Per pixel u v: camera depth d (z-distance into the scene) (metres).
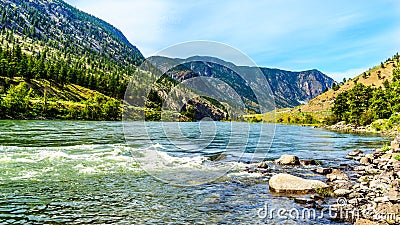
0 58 121.88
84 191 12.51
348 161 22.22
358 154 25.03
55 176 14.64
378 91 73.75
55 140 29.53
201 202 11.48
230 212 10.46
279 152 26.80
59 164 17.20
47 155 19.83
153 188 13.05
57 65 134.75
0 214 9.98
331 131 65.25
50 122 66.56
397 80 57.00
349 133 57.97
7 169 15.78
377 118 73.25
